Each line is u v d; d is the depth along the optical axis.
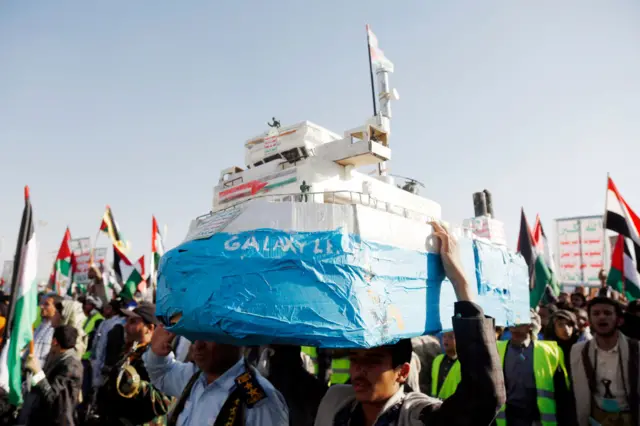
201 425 2.38
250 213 1.83
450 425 1.81
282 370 3.18
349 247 1.68
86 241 13.22
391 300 1.81
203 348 2.54
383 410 2.02
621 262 8.02
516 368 4.41
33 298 4.30
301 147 2.74
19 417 4.06
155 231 10.53
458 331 1.91
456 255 2.12
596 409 4.17
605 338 4.20
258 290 1.63
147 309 4.44
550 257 9.92
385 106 4.21
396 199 2.75
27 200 4.42
